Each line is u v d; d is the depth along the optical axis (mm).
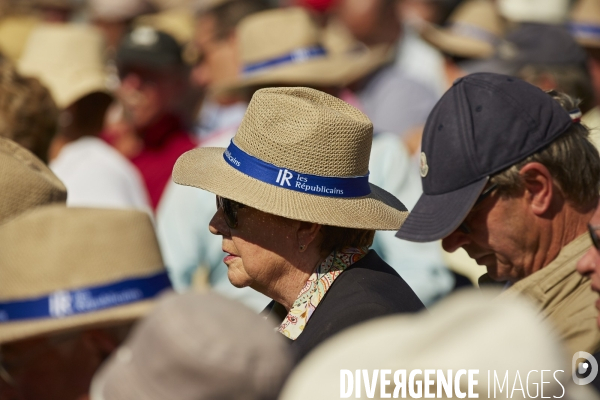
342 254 9125
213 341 5699
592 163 8531
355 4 22578
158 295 7746
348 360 4906
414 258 13414
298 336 8812
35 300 7434
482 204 8445
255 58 15789
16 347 7539
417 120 19359
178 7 27203
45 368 7512
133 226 7770
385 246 13562
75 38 17703
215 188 8953
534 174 8336
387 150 13383
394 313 8641
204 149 10211
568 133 8477
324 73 15680
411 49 22594
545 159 8328
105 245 7590
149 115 17750
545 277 8352
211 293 6051
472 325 4598
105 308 7480
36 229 7570
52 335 7453
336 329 8539
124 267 7609
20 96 11719
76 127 16422
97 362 7543
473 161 8383
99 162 14789
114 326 7559
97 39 18078
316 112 8867
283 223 8969
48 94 12117
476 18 19266
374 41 22516
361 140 9039
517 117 8383
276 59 15672
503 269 8625
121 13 24094
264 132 8922
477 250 8695
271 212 8648
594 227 7492
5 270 7539
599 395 7414
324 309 8828
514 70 13992
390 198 9883
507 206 8406
